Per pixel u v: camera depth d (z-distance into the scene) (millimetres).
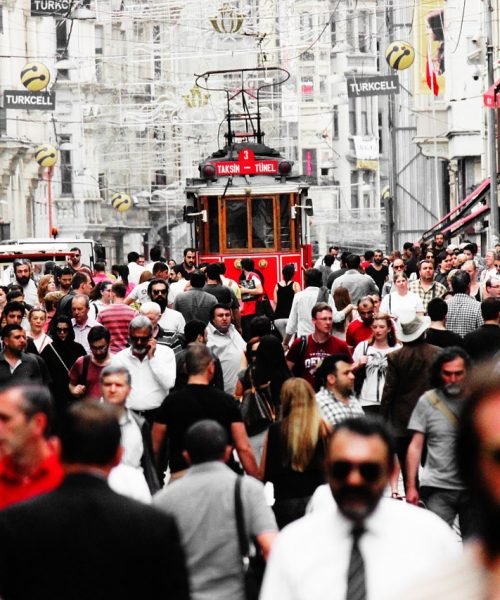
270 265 85375
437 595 9852
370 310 43812
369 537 15422
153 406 36125
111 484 23438
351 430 15891
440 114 182000
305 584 15234
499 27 136250
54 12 124812
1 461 19984
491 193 102812
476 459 9992
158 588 15820
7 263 100250
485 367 10188
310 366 40688
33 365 38906
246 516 20891
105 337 36062
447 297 50969
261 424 34312
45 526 15852
